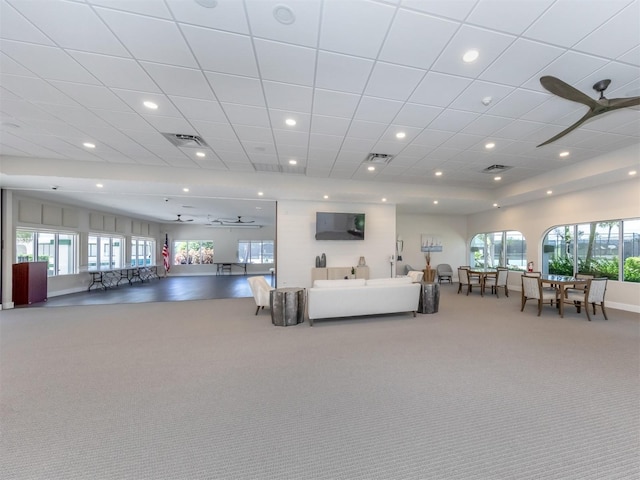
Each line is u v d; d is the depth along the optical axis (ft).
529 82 9.83
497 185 25.32
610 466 5.67
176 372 10.05
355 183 23.66
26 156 17.66
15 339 13.83
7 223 21.38
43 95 10.62
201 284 36.32
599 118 12.48
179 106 11.50
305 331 14.89
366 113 12.11
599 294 17.15
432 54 8.39
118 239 38.29
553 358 11.07
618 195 19.71
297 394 8.50
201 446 6.30
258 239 53.01
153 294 28.07
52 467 5.69
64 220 28.71
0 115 12.17
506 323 16.24
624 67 8.94
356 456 6.00
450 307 20.74
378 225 28.63
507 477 5.43
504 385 8.96
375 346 12.57
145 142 15.37
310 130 13.87
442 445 6.31
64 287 28.63
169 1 6.56
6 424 7.07
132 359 11.25
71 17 7.00
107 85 10.00
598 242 21.52
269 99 10.99
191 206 31.09
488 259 33.78
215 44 8.00
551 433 6.68
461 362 10.73
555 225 24.43
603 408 7.68
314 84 9.99
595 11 6.82
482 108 11.66
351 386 8.96
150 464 5.78
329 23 7.23
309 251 27.04
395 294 16.94
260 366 10.52
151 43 7.95
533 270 25.93
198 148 16.33
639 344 12.62
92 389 8.84
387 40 7.82
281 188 22.09
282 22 7.19
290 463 5.82
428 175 22.09
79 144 15.64
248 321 17.10
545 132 14.05
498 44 7.96
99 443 6.39
